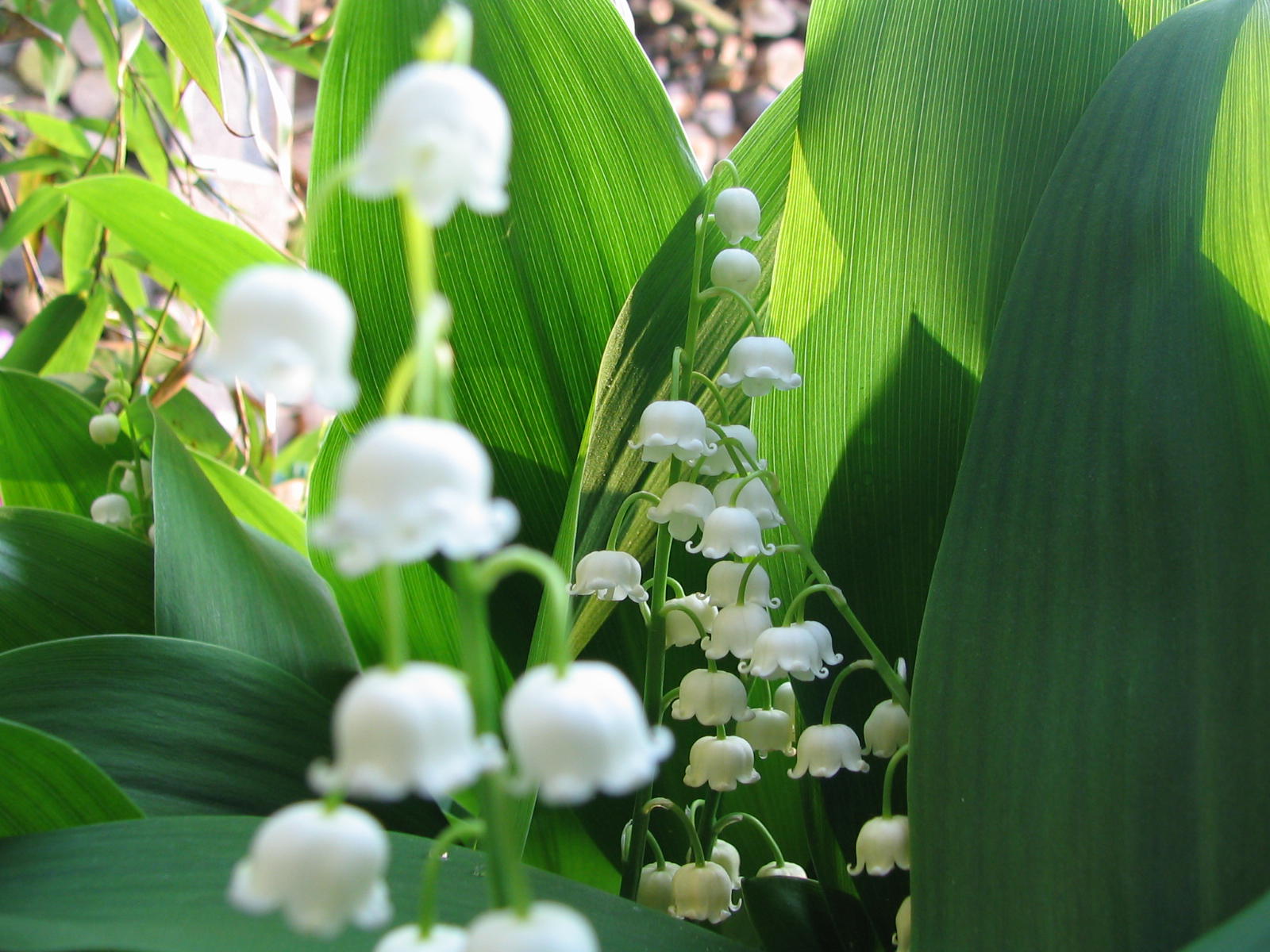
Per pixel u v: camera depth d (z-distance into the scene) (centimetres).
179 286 24
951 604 10
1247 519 10
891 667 13
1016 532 10
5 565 14
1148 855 9
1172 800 9
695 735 15
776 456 14
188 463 15
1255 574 9
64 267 27
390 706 5
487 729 6
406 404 15
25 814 10
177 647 12
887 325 14
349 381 5
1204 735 9
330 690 14
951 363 13
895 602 13
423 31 14
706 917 12
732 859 14
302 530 21
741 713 12
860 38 14
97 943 8
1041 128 14
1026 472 10
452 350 15
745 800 15
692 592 15
